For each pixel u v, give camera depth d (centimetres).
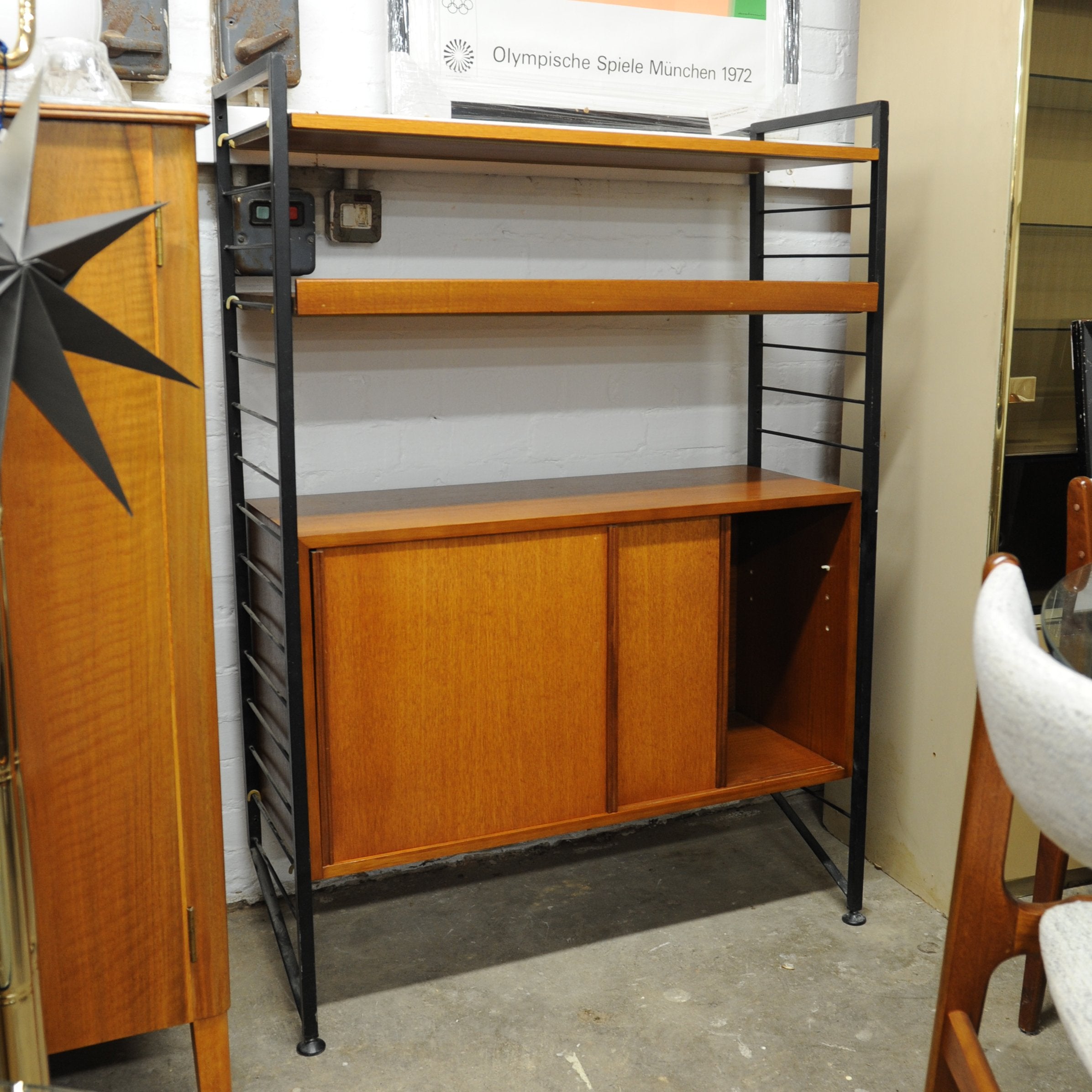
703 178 236
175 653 153
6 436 139
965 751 218
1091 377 211
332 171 211
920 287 221
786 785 217
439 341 224
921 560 226
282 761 197
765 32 232
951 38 208
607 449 242
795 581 231
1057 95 219
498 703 192
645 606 200
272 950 215
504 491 216
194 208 144
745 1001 197
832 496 210
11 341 105
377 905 230
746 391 253
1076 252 229
